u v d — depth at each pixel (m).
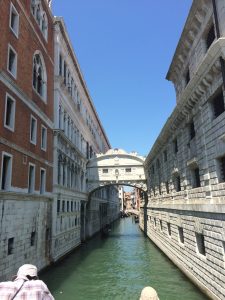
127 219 102.94
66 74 27.81
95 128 48.50
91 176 39.81
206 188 14.53
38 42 19.88
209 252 13.55
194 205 15.64
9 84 14.89
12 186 14.90
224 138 12.48
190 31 17.52
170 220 22.97
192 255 16.42
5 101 14.44
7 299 3.47
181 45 19.34
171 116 20.02
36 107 18.78
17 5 16.45
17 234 15.31
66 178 26.59
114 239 39.09
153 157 32.94
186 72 20.47
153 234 34.00
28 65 17.86
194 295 14.49
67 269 20.77
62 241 24.16
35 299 3.46
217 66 12.52
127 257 25.59
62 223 24.31
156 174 31.78
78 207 31.88
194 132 17.41
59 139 24.20
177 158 20.88
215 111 13.98
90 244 34.16
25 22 17.61
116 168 40.22
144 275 18.98
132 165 40.34
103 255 26.62
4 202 13.93
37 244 18.27
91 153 43.31
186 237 17.80
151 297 3.89
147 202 40.97
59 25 24.81
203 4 15.18
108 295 15.10
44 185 20.06
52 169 22.12
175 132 21.27
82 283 17.27
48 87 21.89
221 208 11.84
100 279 18.16
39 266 18.53
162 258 24.89
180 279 17.73
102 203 54.62
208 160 14.32
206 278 13.96
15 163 15.38
